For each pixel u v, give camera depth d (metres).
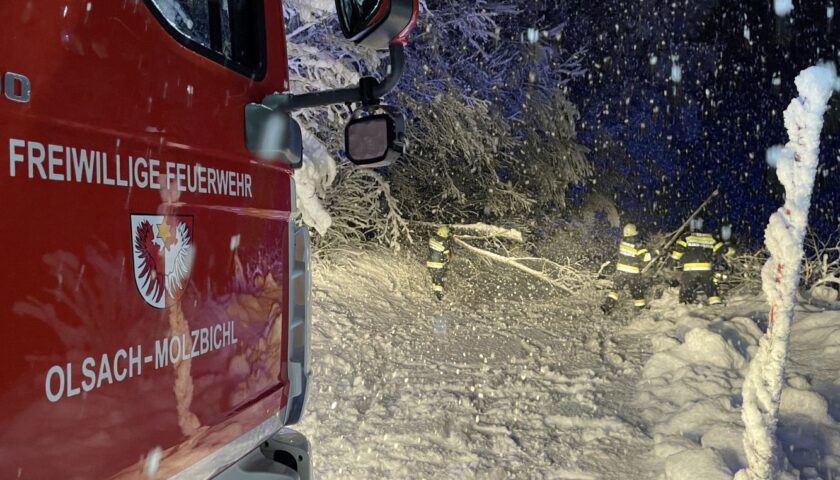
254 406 2.38
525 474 4.96
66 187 1.56
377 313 10.88
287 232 2.70
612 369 8.00
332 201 13.07
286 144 2.55
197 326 2.04
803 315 8.76
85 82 1.62
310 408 6.24
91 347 1.62
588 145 21.56
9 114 1.43
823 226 18.19
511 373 7.90
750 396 4.00
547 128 16.91
